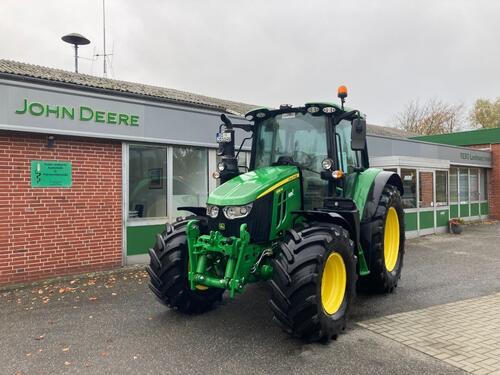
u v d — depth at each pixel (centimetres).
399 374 381
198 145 995
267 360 412
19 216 752
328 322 442
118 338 479
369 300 615
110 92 1041
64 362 417
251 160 612
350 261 484
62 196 800
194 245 489
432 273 800
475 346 441
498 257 973
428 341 455
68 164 808
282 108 581
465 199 1784
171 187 961
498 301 605
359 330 489
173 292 527
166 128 934
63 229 802
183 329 502
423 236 1366
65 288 716
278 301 432
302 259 432
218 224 480
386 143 1455
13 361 423
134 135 879
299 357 418
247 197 468
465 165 1756
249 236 459
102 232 852
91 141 838
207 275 479
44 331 508
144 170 920
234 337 473
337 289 479
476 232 1468
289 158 557
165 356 425
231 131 589
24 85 737
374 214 606
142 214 916
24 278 755
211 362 409
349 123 634
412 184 1354
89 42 1538
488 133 1928
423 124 4266
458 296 636
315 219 508
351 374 382
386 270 631
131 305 611
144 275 809
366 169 668
